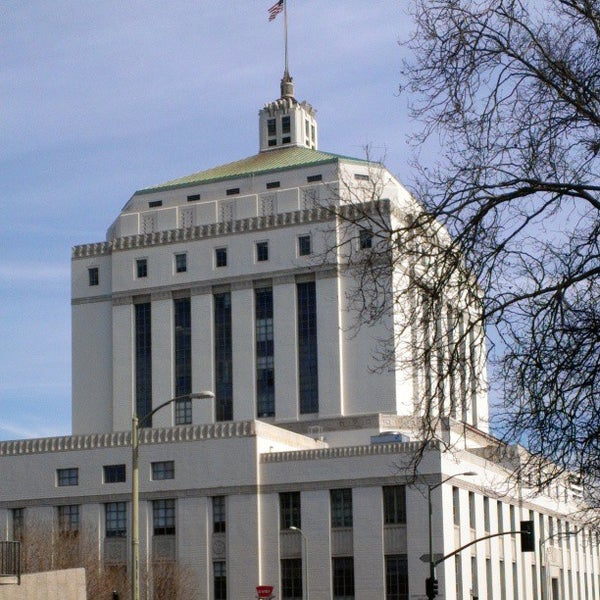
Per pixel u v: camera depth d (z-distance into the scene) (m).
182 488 103.38
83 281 136.00
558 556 125.06
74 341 134.75
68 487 106.94
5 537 108.25
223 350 127.19
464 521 98.88
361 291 23.03
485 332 21.92
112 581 95.50
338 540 97.75
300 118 146.00
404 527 95.44
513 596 110.69
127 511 104.81
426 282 22.42
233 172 136.50
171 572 98.19
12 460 109.50
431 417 22.75
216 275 128.50
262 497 101.00
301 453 100.25
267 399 123.94
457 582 96.19
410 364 23.17
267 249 126.62
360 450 98.06
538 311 21.53
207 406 126.25
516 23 21.58
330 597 97.06
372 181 26.67
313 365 122.06
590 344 21.19
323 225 124.31
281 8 151.38
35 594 48.62
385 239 22.41
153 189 137.50
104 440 106.88
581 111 20.95
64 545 96.81
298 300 124.50
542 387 21.36
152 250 132.25
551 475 22.00
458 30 21.64
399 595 94.69
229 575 100.62
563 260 21.81
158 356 129.75
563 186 21.17
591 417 21.28
